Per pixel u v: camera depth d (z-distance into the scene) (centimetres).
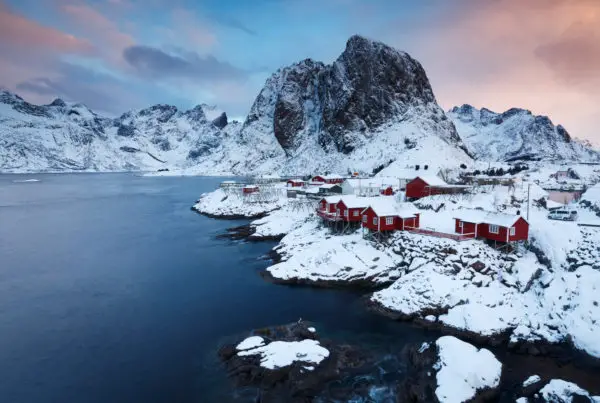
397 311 3741
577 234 4191
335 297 4228
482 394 2473
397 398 2473
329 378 2670
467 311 3500
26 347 3188
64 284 4722
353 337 3300
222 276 4969
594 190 6838
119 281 4822
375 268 4762
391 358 2952
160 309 3941
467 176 10406
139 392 2580
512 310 3606
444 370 2589
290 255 5444
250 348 2988
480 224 4559
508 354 3031
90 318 3731
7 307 4012
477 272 4041
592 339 2989
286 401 2430
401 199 7444
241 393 2541
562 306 3441
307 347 2955
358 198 5959
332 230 5984
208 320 3662
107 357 3023
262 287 4562
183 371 2812
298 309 3906
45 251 6344
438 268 4116
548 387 2398
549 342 3144
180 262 5638
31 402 2494
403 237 5041
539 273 4019
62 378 2748
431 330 3431
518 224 4312
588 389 2555
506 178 8862
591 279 3519
